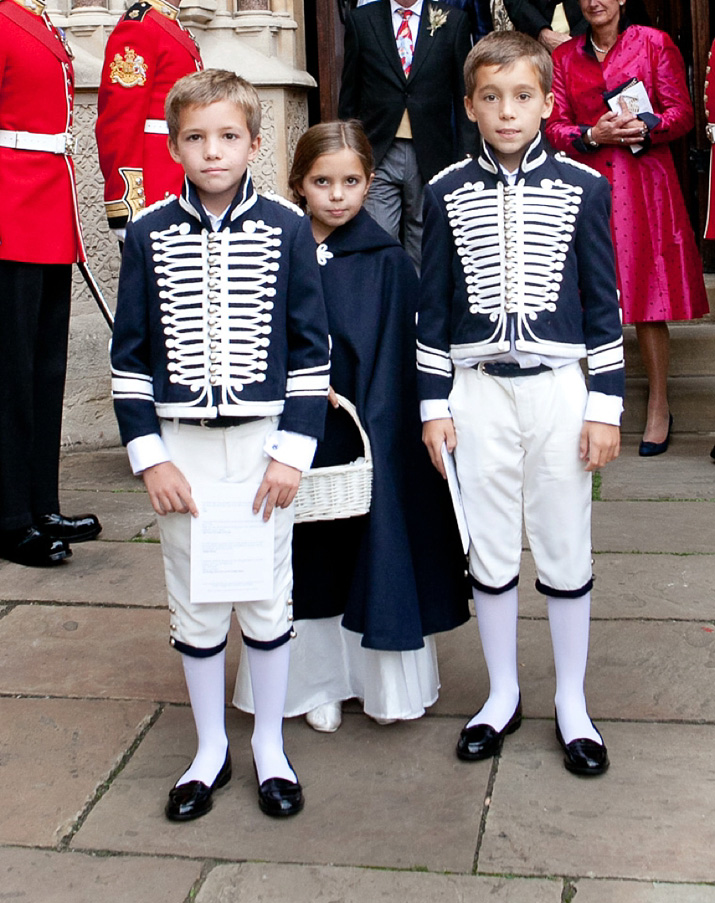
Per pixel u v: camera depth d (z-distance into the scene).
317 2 6.06
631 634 3.07
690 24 6.21
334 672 2.68
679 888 2.06
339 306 2.57
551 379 2.36
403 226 5.10
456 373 2.45
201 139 2.15
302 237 2.25
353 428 2.60
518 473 2.43
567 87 4.66
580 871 2.12
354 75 4.95
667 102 4.52
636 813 2.29
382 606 2.48
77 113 4.95
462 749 2.50
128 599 3.44
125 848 2.24
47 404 3.86
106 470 4.80
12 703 2.82
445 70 4.84
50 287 3.83
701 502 4.14
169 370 2.21
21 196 3.63
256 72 5.43
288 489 2.21
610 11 4.45
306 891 2.09
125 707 2.79
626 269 4.58
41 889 2.13
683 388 5.14
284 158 5.57
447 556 2.64
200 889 2.11
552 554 2.45
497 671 2.57
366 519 2.52
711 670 2.86
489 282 2.34
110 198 4.04
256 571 2.23
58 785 2.46
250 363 2.20
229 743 2.61
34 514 3.88
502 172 2.36
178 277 2.20
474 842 2.21
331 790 2.41
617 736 2.57
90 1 5.05
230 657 3.02
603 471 4.57
